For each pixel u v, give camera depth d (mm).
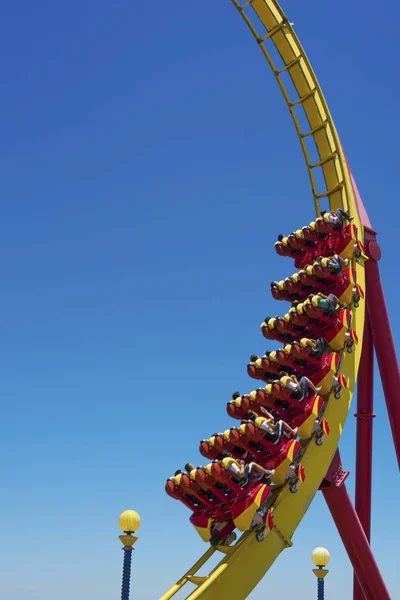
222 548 26250
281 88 38062
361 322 32812
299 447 27062
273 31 37594
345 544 32188
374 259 35969
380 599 32281
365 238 36125
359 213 37062
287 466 26594
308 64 37531
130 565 25500
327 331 30859
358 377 36531
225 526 27438
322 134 37656
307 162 38031
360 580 32562
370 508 35875
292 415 28781
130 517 25672
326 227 32938
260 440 26719
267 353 30875
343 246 33188
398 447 35812
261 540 25906
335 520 31828
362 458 36156
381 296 36031
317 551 35719
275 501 26781
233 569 25062
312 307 30438
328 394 29938
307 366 30297
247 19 37594
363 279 34125
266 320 32875
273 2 37531
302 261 34500
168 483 26953
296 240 33969
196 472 26125
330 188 37344
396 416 35781
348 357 31281
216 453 27734
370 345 36500
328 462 28953
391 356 35938
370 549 32312
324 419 28812
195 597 23906
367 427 36312
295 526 27078
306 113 37969
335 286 32344
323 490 31297
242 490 25812
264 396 28328
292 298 33750
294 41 37656
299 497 27391
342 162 36906
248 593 25281
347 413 30391
